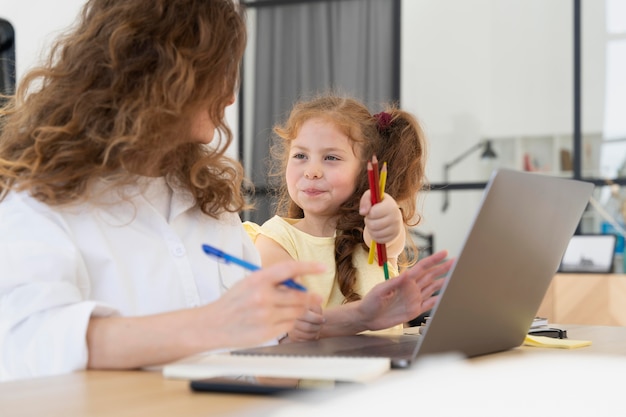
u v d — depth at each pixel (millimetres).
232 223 1344
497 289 996
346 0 5555
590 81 5344
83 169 1057
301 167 1819
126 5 1085
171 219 1222
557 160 5438
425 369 848
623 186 5180
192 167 1216
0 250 958
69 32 1175
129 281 1113
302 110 1888
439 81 5586
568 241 1136
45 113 1097
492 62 5527
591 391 751
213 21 1103
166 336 841
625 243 4262
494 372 858
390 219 1405
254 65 5656
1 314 925
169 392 725
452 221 5684
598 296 3697
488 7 5516
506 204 929
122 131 1056
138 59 1074
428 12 5578
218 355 930
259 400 684
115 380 794
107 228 1121
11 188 1055
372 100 5527
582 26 5344
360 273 1792
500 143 5535
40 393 715
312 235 1842
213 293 1212
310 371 754
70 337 869
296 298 812
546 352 1112
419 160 1983
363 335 1271
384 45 5523
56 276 972
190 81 1063
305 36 5602
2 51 3010
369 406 654
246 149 5648
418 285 1284
